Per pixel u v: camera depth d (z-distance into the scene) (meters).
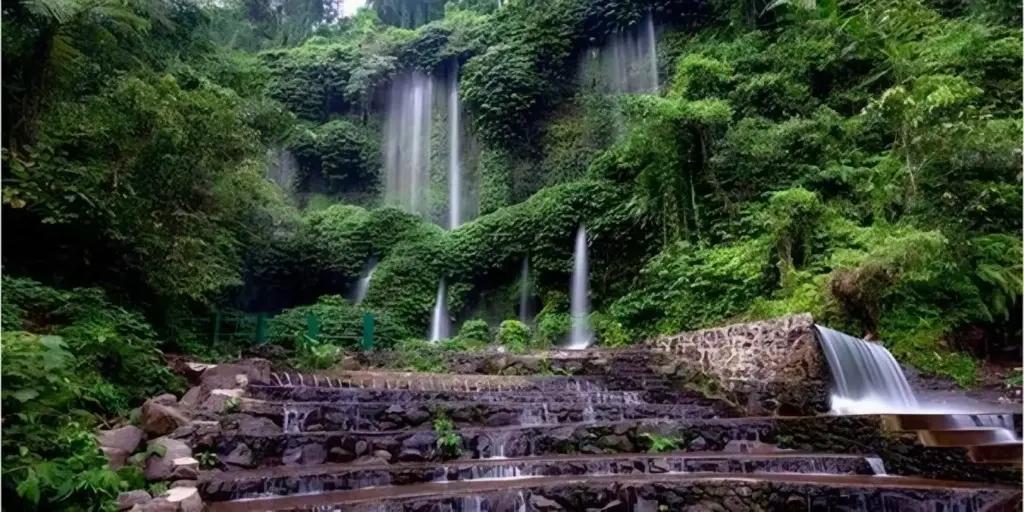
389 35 25.88
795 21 17.02
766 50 16.53
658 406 8.67
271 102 14.48
